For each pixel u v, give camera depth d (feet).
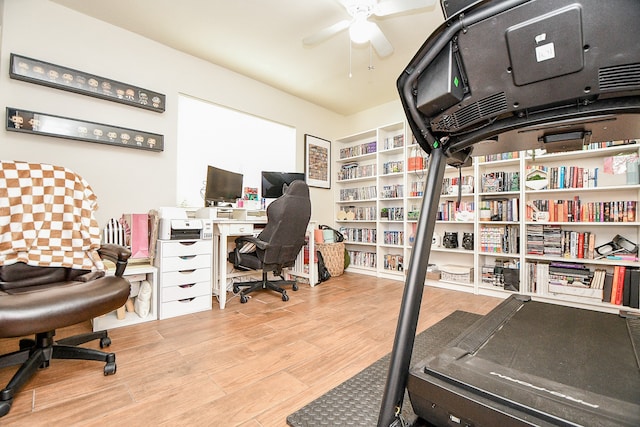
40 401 3.92
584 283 8.24
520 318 5.13
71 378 4.50
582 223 8.38
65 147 7.59
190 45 9.26
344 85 12.05
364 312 7.80
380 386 4.30
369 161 14.70
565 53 2.02
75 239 5.53
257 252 8.81
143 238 7.58
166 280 7.31
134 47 8.63
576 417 2.26
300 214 8.97
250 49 9.47
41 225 5.28
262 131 12.16
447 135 3.06
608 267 8.63
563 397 2.56
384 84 11.92
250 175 11.73
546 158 9.27
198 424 3.51
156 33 8.64
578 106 2.27
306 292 9.97
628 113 2.15
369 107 14.40
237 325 6.82
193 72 9.86
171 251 7.40
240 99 11.11
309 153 13.79
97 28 8.01
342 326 6.78
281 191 11.58
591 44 1.93
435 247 11.44
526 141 3.09
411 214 12.22
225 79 10.68
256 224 11.00
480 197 10.73
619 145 8.13
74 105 7.68
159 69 9.11
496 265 10.03
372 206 14.51
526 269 9.13
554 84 2.17
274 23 8.19
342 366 4.92
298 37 8.82
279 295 9.53
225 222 8.42
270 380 4.48
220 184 9.45
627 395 2.61
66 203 5.57
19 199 5.16
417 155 12.33
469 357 3.44
